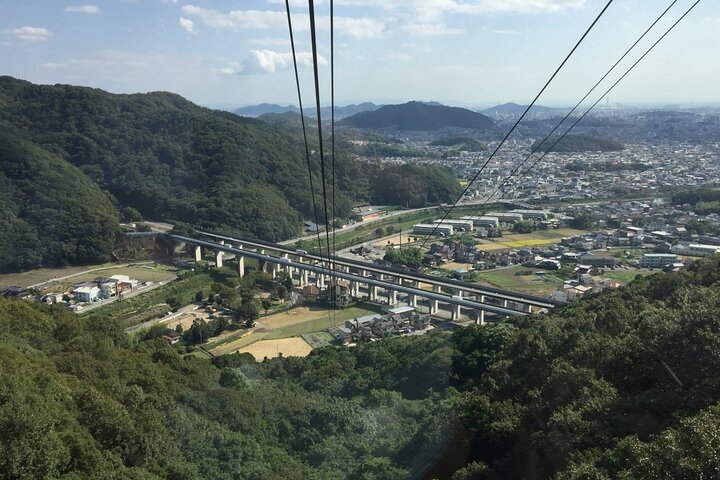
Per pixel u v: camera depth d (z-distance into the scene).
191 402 28.28
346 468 21.94
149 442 22.16
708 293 30.45
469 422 24.58
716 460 14.07
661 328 24.45
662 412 21.17
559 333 32.38
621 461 17.14
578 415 21.27
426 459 22.45
